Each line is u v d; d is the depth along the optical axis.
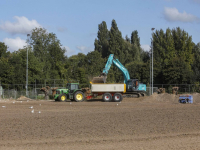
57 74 64.38
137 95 39.56
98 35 97.50
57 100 37.69
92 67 73.56
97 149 10.39
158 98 37.81
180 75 58.19
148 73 65.06
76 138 12.39
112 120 17.58
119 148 10.49
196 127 15.02
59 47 72.44
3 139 12.26
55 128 14.80
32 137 12.62
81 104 31.42
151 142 11.52
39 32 75.81
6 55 63.78
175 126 15.35
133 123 16.39
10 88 51.06
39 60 68.69
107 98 36.78
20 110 24.36
